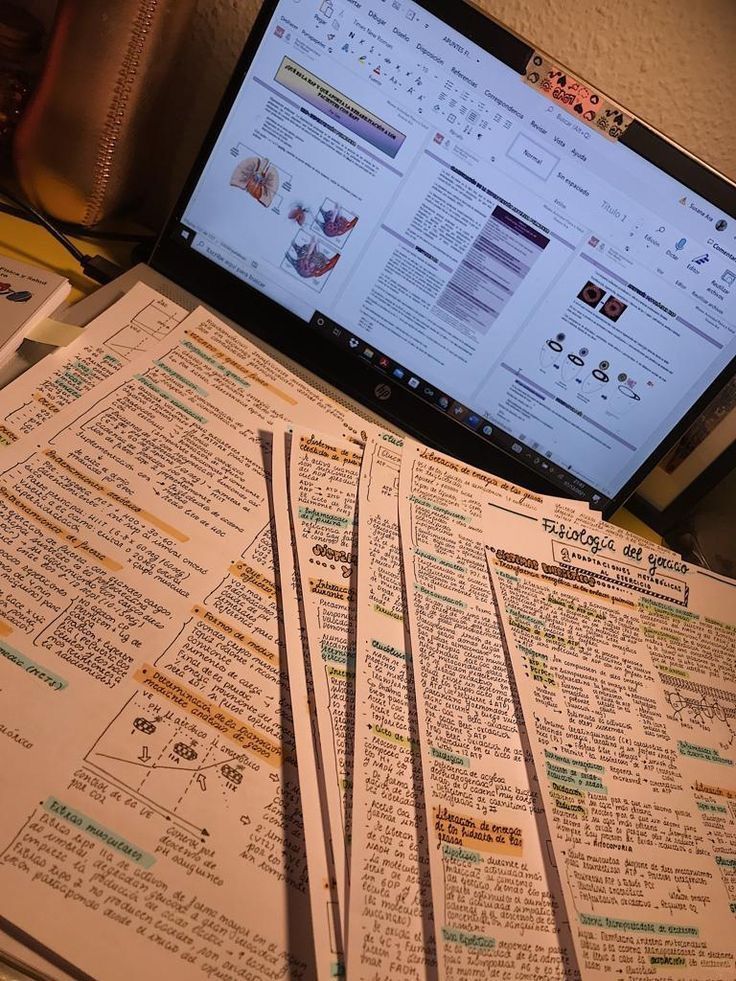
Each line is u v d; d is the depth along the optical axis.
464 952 0.40
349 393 0.69
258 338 0.68
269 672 0.46
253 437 0.58
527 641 0.55
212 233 0.65
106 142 0.65
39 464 0.49
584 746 0.51
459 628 0.53
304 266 0.65
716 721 0.58
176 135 0.76
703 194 0.57
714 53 0.63
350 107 0.60
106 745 0.40
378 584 0.52
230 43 0.71
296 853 0.40
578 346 0.63
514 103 0.57
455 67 0.57
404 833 0.42
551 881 0.45
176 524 0.50
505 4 0.66
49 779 0.37
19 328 0.54
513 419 0.67
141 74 0.63
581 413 0.66
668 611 0.64
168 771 0.40
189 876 0.37
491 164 0.59
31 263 0.66
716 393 0.63
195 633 0.46
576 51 0.66
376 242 0.63
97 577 0.45
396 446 0.62
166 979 0.34
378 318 0.65
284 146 0.62
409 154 0.60
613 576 0.63
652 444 0.66
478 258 0.62
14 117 0.69
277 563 0.51
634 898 0.46
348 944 0.38
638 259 0.60
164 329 0.62
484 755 0.48
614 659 0.58
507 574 0.58
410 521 0.57
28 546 0.45
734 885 0.50
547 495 0.67
